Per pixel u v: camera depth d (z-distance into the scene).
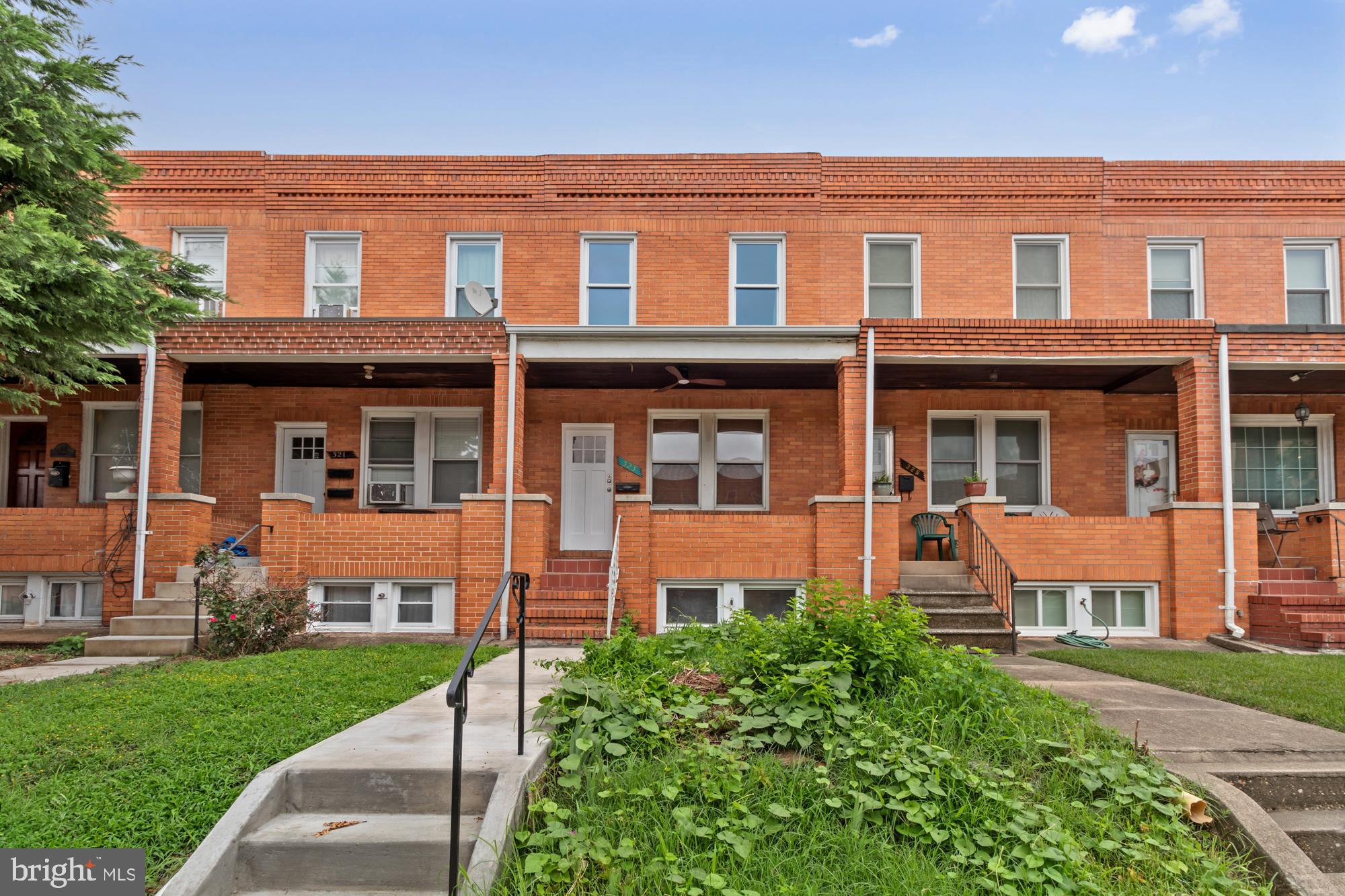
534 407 13.45
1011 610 10.23
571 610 10.84
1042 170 13.45
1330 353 11.67
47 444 13.47
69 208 8.77
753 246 13.56
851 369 11.75
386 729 5.41
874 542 11.35
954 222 13.49
